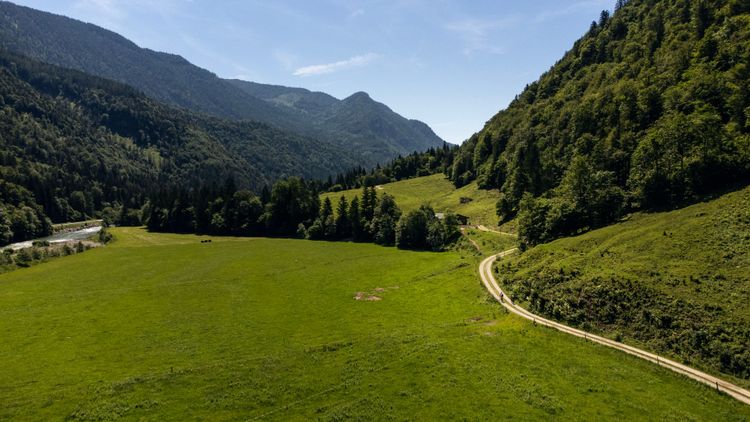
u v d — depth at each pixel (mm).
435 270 98562
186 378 46188
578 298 61875
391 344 55188
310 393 42750
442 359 49750
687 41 140375
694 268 57062
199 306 76500
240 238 166875
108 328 64500
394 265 107938
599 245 75562
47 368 49844
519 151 154250
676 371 44906
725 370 43938
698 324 48688
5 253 120062
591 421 37188
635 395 41438
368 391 42781
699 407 39281
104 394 42594
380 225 144625
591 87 169000
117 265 114812
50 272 107125
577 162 97375
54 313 72125
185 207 190000
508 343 54031
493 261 95625
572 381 44250
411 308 73312
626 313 55469
